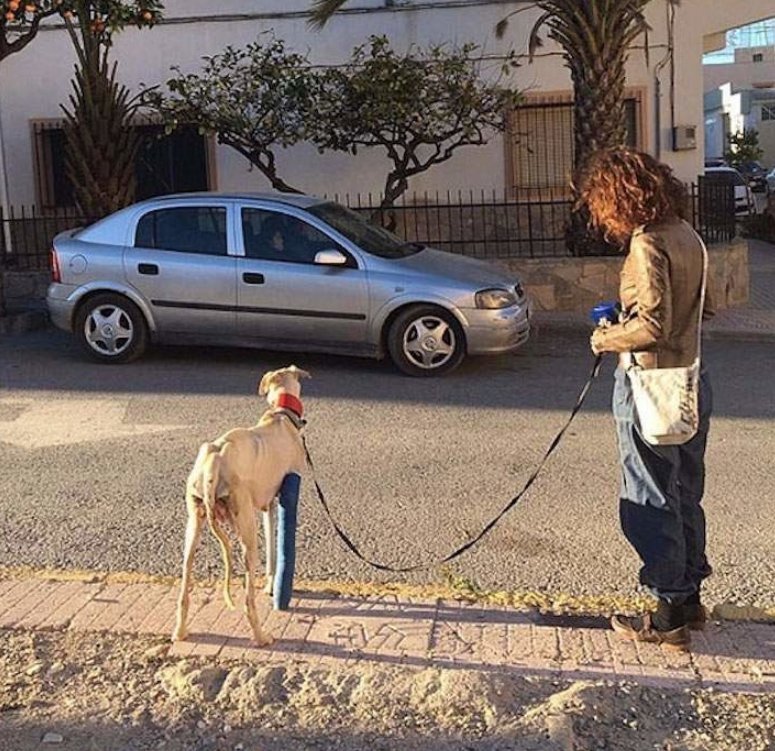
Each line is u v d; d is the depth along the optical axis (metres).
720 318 12.01
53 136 15.87
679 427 3.66
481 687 3.52
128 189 13.33
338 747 3.27
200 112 13.34
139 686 3.65
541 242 14.57
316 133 13.53
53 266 9.92
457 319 9.19
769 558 5.04
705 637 4.05
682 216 3.77
